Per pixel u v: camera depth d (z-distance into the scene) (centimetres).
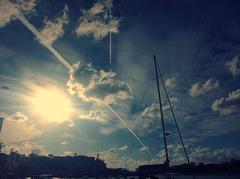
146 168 5062
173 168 4781
